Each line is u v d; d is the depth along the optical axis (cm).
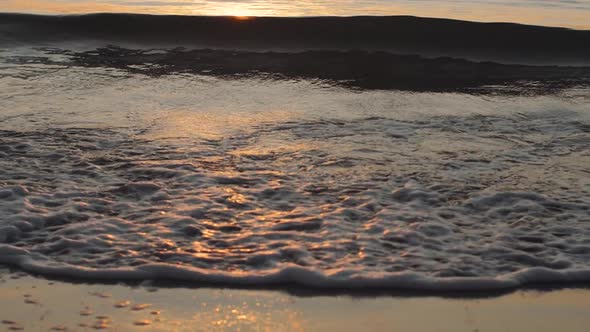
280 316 313
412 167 517
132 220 414
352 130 614
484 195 461
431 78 884
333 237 392
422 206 441
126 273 349
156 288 337
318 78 854
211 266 358
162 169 502
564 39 1059
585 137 611
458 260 369
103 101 698
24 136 572
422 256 372
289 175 495
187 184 473
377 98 748
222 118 643
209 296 329
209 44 1041
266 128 612
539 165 530
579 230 409
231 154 539
